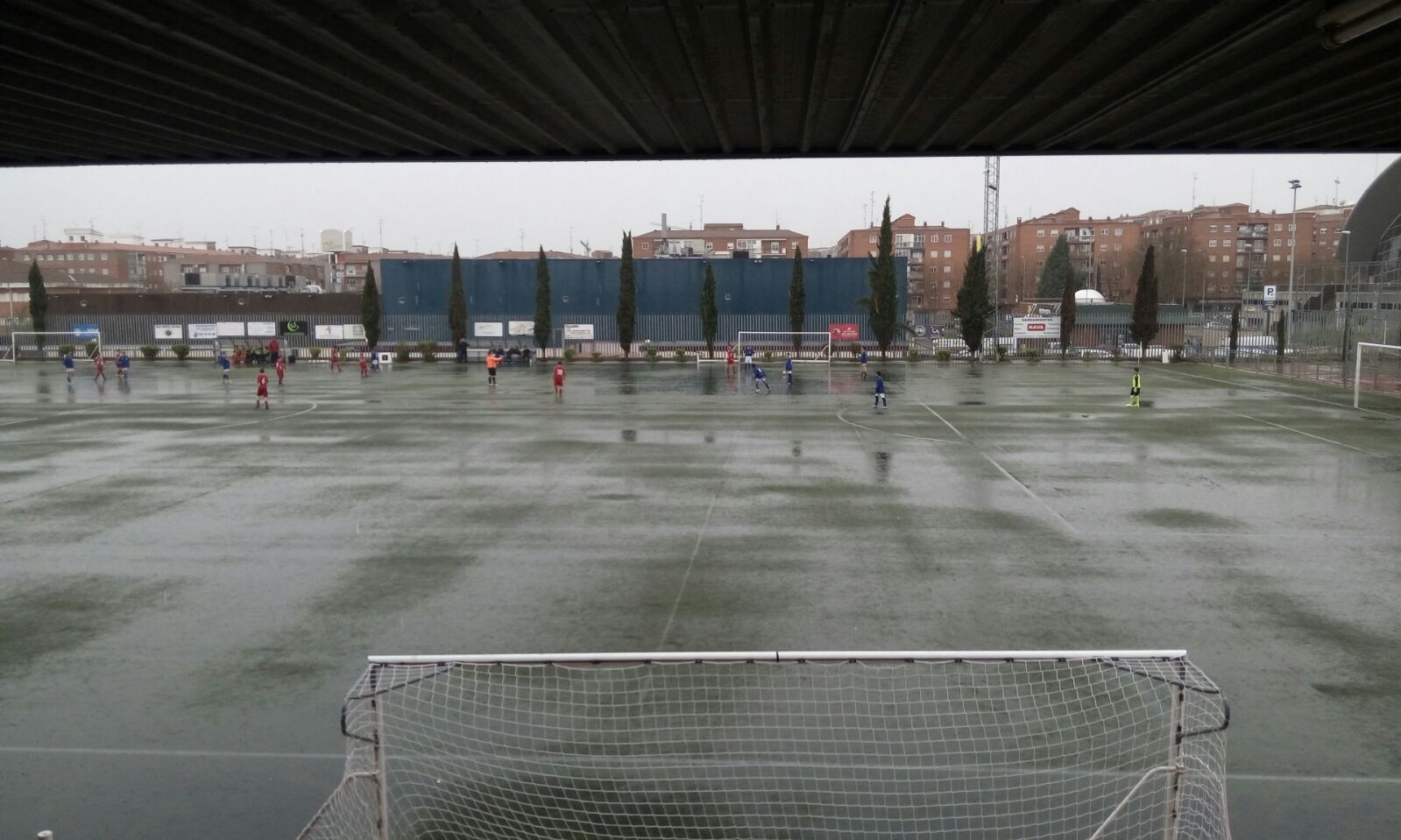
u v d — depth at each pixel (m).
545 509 17.28
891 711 8.48
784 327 64.19
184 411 32.53
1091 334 63.53
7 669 9.93
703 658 5.98
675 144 21.69
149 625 11.28
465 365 55.59
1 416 31.16
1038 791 7.09
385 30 12.61
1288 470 20.81
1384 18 11.94
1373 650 10.29
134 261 134.00
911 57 14.97
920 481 19.69
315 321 64.38
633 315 59.56
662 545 14.73
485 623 11.27
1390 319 44.34
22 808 7.19
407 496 18.48
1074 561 13.73
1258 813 7.02
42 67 14.46
